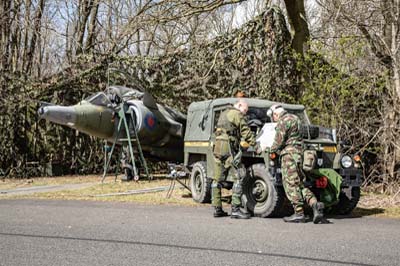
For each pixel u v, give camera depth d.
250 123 8.71
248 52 15.77
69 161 18.08
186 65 17.38
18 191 12.06
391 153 10.29
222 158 7.56
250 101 9.32
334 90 11.34
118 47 18.95
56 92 17.92
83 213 7.98
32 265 4.73
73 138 18.14
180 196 10.32
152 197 10.15
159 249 5.35
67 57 24.58
